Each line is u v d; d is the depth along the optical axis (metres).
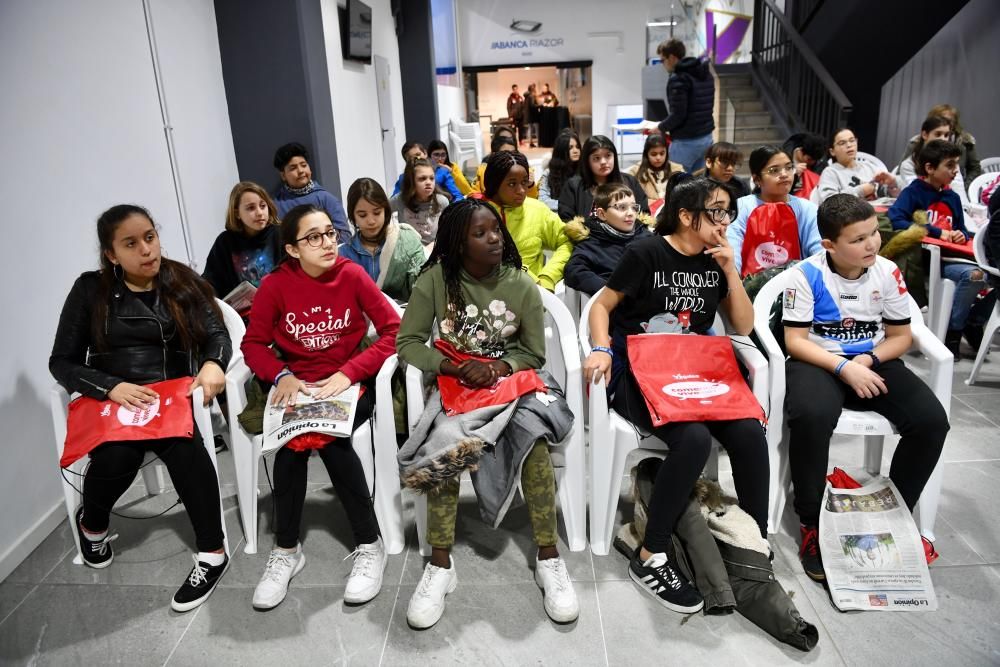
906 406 1.83
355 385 1.97
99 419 1.85
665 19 12.12
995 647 1.59
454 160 10.25
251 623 1.78
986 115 6.01
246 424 1.98
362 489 1.86
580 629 1.70
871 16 6.42
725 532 1.76
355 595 1.81
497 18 12.34
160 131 3.09
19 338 2.09
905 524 1.79
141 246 1.87
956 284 3.17
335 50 4.90
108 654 1.69
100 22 2.62
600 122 12.87
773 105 7.84
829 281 1.96
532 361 1.96
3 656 1.69
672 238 1.98
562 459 1.93
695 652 1.61
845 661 1.56
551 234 3.03
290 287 1.97
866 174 4.46
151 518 2.27
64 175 2.34
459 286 1.91
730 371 1.88
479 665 1.60
